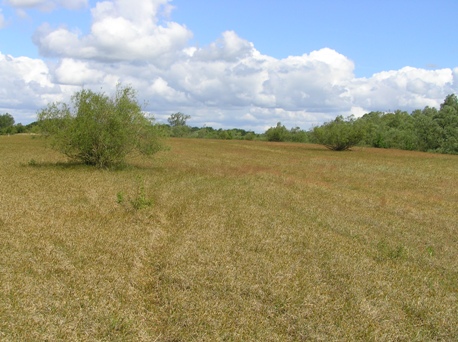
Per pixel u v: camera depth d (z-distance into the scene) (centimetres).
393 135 7662
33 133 2320
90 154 2333
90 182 1738
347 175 2711
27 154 3183
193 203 1420
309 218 1328
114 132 2248
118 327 563
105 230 1005
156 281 735
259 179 2245
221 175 2328
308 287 736
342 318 642
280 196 1684
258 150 5406
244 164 3231
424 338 613
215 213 1277
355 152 5697
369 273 841
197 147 5538
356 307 673
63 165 2358
